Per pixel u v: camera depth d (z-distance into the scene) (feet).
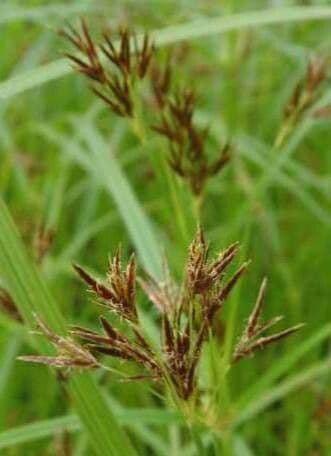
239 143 2.35
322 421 1.99
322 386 2.08
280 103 2.67
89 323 2.39
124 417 1.33
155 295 1.03
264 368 2.23
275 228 2.35
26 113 2.89
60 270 2.17
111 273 0.98
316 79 1.45
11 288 1.14
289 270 2.37
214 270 0.98
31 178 2.70
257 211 2.33
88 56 1.24
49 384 2.20
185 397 1.02
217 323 1.30
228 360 1.16
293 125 1.47
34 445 2.05
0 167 2.72
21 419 2.21
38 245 1.49
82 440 1.78
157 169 1.37
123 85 1.27
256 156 2.31
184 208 1.37
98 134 2.19
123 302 0.98
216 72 2.56
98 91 1.28
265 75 2.77
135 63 1.26
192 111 1.33
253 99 2.74
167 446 1.82
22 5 2.98
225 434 1.27
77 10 2.42
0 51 2.93
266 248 2.39
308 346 1.41
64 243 2.60
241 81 2.62
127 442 1.15
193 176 1.35
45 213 2.49
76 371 1.08
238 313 2.26
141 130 1.32
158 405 2.16
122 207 1.56
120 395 2.18
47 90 3.00
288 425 2.20
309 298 2.39
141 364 1.00
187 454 1.76
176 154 1.34
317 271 2.41
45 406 2.19
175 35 1.50
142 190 2.75
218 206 2.60
